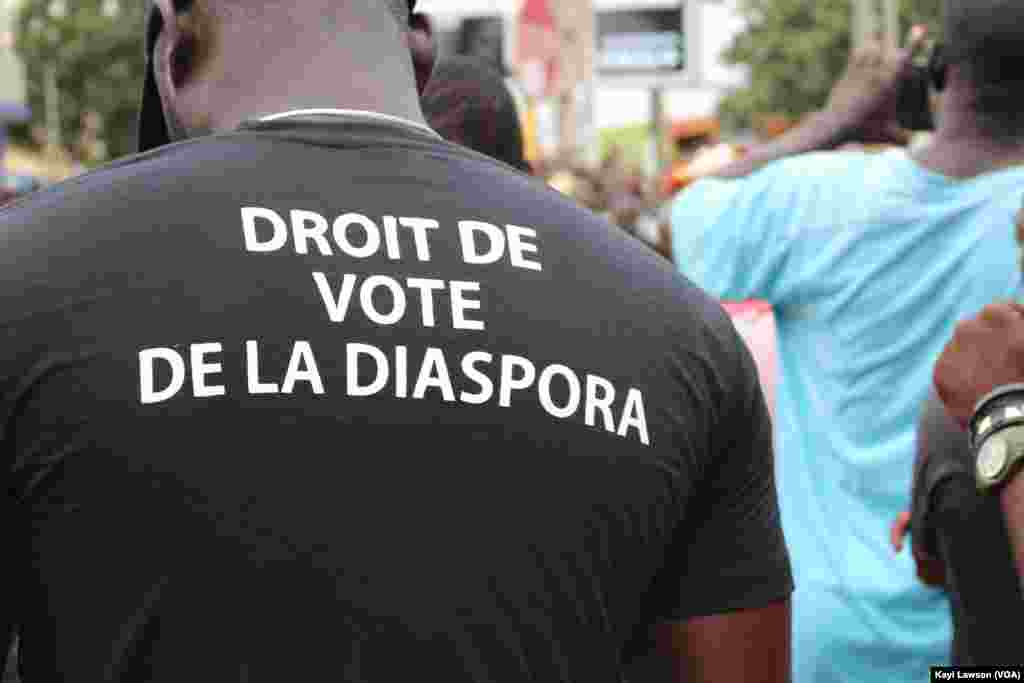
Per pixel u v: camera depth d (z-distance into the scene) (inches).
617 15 965.8
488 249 56.9
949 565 91.3
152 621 52.0
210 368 53.0
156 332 53.1
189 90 61.0
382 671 53.0
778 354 121.7
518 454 55.1
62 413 52.3
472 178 58.8
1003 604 88.4
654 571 58.8
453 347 55.1
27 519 52.7
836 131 134.2
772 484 62.9
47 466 52.2
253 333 53.6
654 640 62.0
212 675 52.1
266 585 52.4
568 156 518.9
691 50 959.0
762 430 61.9
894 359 116.6
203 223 54.7
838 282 117.6
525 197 59.4
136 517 52.1
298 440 53.1
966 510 89.0
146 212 54.7
